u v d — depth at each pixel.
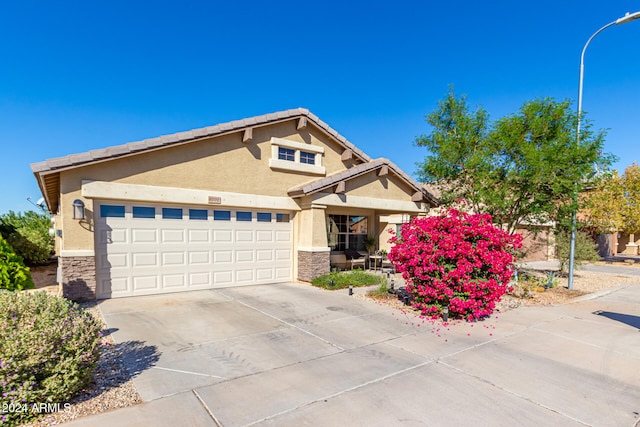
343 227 14.88
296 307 8.61
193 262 10.36
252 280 11.50
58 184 9.58
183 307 8.40
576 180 10.57
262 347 5.88
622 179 21.06
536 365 5.30
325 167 13.23
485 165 11.18
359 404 4.07
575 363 5.40
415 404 4.09
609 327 7.35
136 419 3.68
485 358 5.57
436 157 12.84
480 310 7.77
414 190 14.51
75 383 3.94
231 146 10.86
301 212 12.25
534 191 10.85
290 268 12.38
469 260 7.89
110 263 9.11
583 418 3.87
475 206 12.48
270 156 11.75
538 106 10.84
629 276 16.19
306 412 3.89
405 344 6.16
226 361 5.27
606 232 22.02
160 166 9.62
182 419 3.70
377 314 8.10
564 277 15.52
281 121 11.79
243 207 11.20
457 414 3.89
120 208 9.24
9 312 3.98
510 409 4.02
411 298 8.92
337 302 9.20
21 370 3.60
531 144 10.66
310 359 5.41
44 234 17.61
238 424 3.63
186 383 4.54
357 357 5.52
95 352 4.28
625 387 4.62
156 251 9.75
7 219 19.44
